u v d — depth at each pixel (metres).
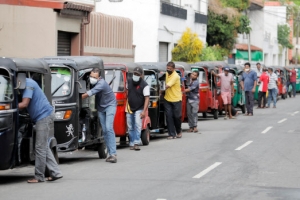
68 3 25.33
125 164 14.78
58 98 14.52
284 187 11.77
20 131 12.48
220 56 48.34
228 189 11.49
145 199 10.55
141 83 17.30
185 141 19.61
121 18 33.16
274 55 77.88
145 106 17.36
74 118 14.68
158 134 22.28
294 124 25.16
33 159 12.70
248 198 10.70
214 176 12.93
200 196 10.83
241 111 33.19
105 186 11.77
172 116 20.25
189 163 14.81
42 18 25.06
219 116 30.12
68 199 10.53
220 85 28.45
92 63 15.88
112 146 15.13
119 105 17.89
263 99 35.78
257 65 36.72
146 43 38.38
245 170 13.73
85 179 12.61
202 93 26.86
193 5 46.00
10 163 11.89
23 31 25.12
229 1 53.69
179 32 42.41
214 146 18.20
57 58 15.11
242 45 61.25
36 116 12.08
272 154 16.39
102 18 30.67
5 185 12.05
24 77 11.91
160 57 39.84
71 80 14.76
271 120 27.22
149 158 15.79
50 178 12.41
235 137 20.59
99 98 15.07
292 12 86.31
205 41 48.34
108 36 31.50
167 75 20.19
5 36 25.16
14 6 25.06
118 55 32.66
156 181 12.32
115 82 18.06
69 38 27.36
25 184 12.12
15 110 11.86
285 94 46.12
